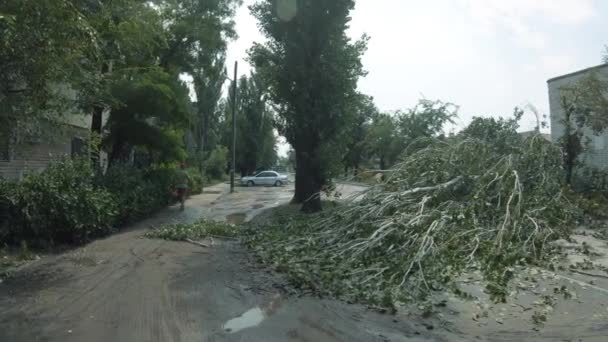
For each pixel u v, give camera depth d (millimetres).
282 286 7520
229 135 60281
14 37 7117
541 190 11773
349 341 5316
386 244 8773
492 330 5672
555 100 25422
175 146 20656
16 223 10203
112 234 12891
